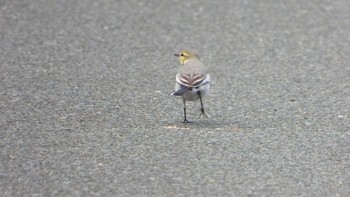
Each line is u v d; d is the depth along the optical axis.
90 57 18.91
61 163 11.58
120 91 16.05
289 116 14.39
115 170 11.29
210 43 20.27
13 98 15.39
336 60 18.64
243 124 13.86
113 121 13.95
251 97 15.70
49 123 13.76
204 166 11.53
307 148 12.48
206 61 18.61
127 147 12.41
